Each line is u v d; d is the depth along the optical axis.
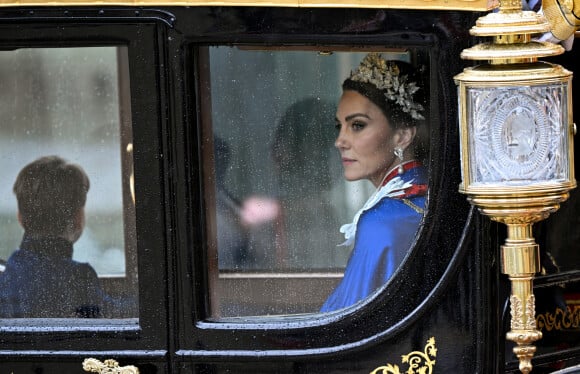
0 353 9.66
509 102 8.53
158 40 9.28
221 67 9.38
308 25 9.17
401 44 9.20
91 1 9.21
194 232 9.44
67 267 9.74
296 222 9.52
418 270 9.39
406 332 9.46
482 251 9.32
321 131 9.45
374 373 9.49
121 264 9.69
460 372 9.48
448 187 9.30
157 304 9.50
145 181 9.42
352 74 9.39
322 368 9.51
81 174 9.76
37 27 9.34
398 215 9.46
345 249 9.52
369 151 9.46
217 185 9.48
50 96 9.76
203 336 9.49
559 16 8.98
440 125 9.27
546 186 8.58
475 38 9.15
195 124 9.40
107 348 9.59
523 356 8.94
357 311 9.44
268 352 9.47
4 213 9.80
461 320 9.41
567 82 8.67
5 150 9.83
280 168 9.48
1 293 9.78
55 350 9.62
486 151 8.60
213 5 9.14
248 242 9.52
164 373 9.56
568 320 10.50
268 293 9.55
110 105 9.73
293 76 9.41
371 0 9.05
